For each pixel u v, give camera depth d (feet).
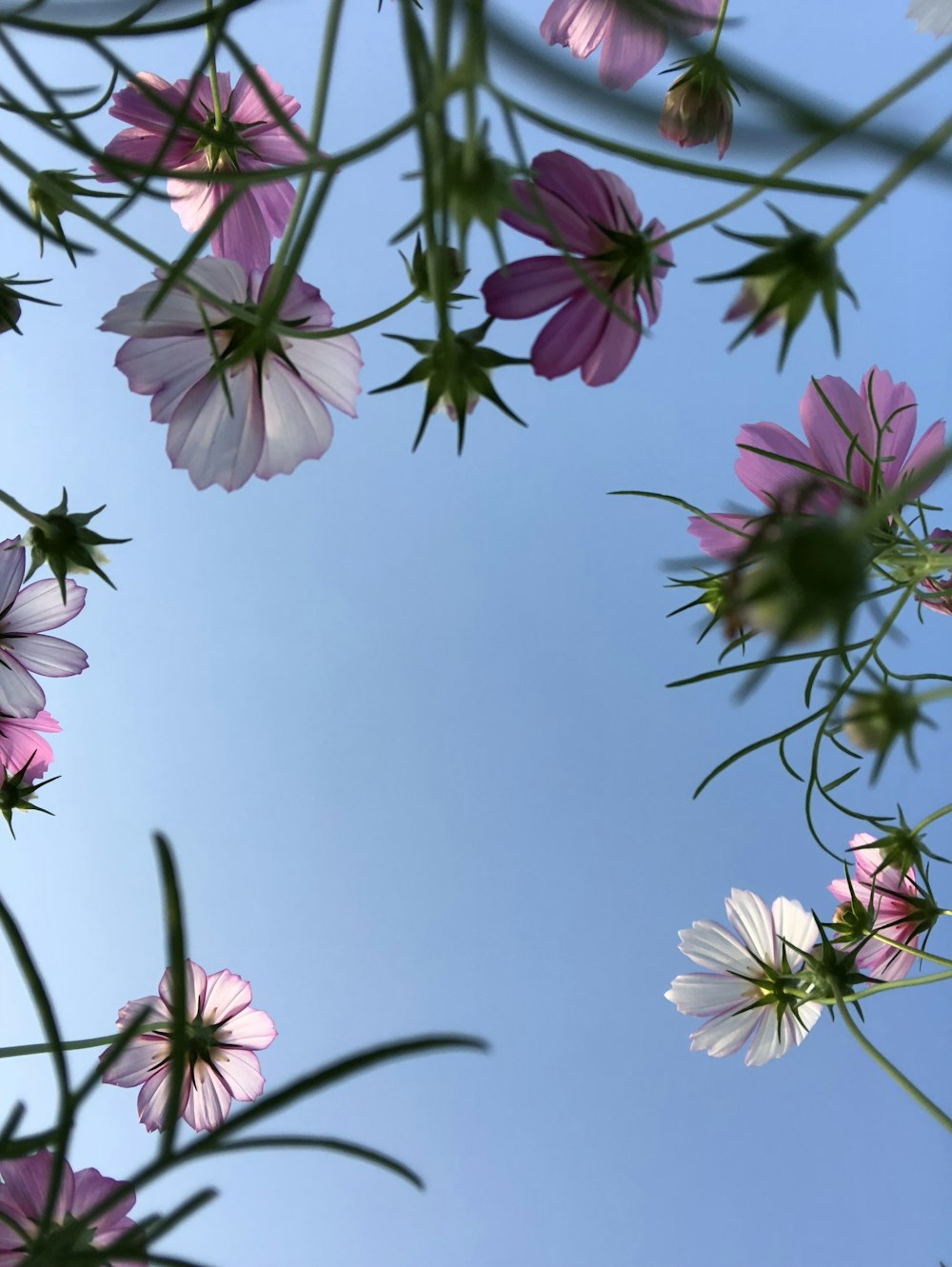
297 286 0.98
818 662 1.08
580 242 0.83
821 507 1.11
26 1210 0.75
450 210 0.61
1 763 1.31
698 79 1.01
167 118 1.10
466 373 0.84
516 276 0.83
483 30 0.39
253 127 1.14
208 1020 1.38
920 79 0.39
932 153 0.38
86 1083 0.46
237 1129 0.40
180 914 0.45
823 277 0.73
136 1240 0.45
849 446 1.12
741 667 0.97
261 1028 1.39
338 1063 0.40
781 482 1.18
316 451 1.03
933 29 0.91
